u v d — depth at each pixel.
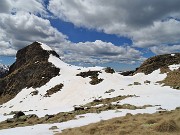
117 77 151.12
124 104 56.00
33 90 153.00
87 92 125.12
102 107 57.16
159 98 61.66
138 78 160.00
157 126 25.66
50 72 168.75
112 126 29.14
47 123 43.88
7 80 179.50
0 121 62.75
